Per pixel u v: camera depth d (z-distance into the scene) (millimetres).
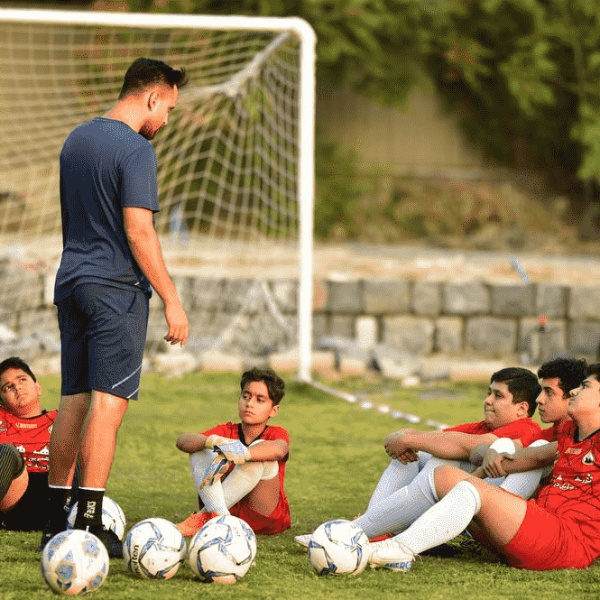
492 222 51406
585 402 11812
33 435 13828
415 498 12000
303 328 28484
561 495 12078
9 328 31953
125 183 11992
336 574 11312
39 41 44875
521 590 10867
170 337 12109
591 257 46156
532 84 50188
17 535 13078
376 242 50156
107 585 10742
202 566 10922
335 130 54781
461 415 25266
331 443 21312
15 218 38875
